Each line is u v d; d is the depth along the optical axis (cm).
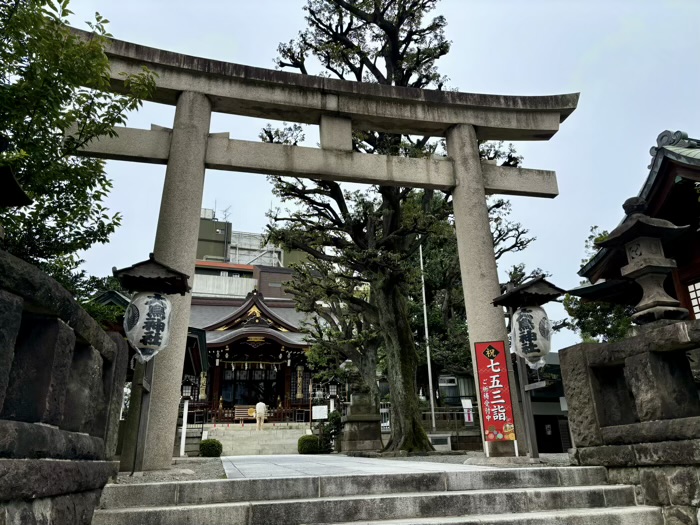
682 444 452
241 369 3606
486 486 503
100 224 708
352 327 2053
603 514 439
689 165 973
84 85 638
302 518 408
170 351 774
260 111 994
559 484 518
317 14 1534
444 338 2667
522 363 750
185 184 862
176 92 923
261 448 2280
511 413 808
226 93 939
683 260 1112
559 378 1920
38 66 554
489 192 1074
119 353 466
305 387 3441
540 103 1083
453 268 2631
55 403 299
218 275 4491
